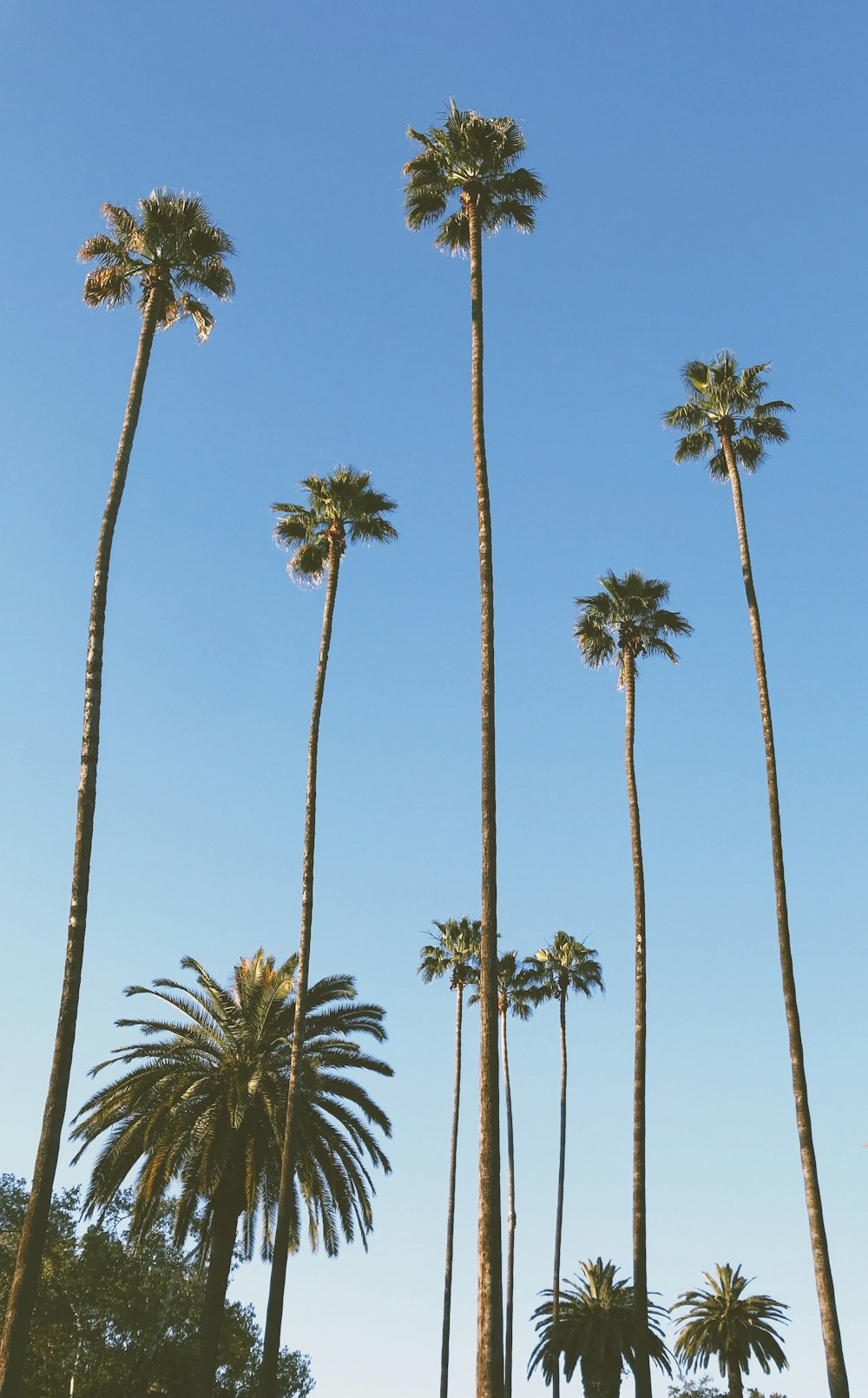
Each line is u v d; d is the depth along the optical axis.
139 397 25.06
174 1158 33.56
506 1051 64.69
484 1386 19.00
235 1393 56.72
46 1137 18.11
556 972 65.75
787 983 28.44
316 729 35.84
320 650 37.25
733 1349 67.69
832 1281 25.33
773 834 30.20
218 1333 34.22
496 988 22.12
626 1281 63.62
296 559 40.19
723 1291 69.44
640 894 37.09
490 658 24.83
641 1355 31.48
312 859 34.12
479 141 31.08
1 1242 55.44
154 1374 54.31
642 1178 33.19
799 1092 27.23
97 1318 54.97
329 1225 34.56
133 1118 34.75
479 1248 20.23
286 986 37.34
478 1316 19.64
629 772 39.62
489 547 25.89
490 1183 20.55
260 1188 35.28
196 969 37.69
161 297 27.64
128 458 24.16
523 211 31.88
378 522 39.78
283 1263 29.77
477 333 28.66
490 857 23.11
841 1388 24.17
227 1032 36.62
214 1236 35.53
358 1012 37.38
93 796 20.62
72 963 19.28
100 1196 34.25
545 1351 62.47
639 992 35.56
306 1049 36.53
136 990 36.88
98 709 21.42
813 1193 26.19
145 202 28.09
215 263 28.39
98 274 27.92
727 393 37.00
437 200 31.98
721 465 37.34
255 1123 35.44
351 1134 35.44
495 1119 20.97
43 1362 53.25
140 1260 56.34
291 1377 65.50
